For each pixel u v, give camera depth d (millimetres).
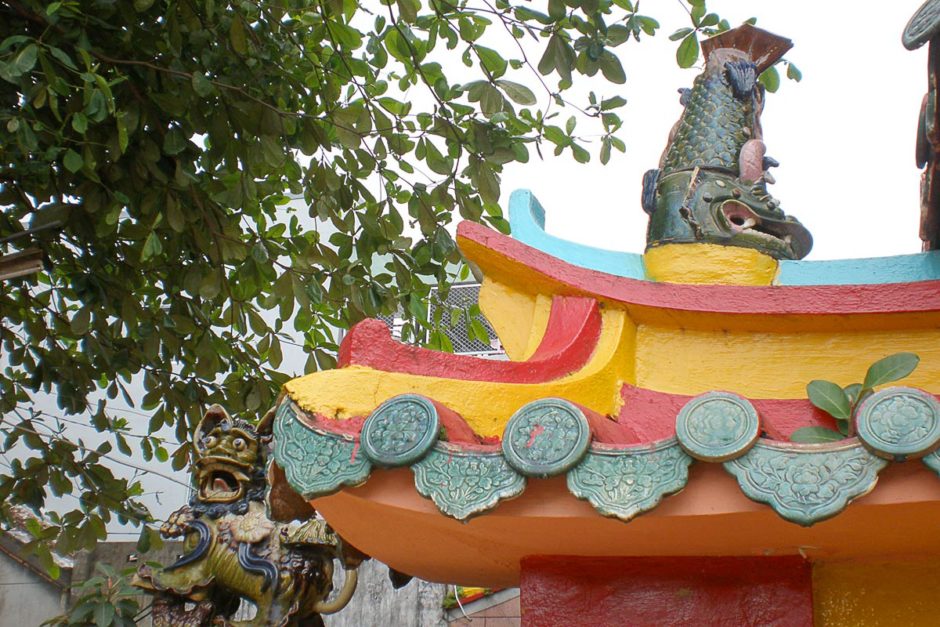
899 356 2674
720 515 2387
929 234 3352
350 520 2844
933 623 2701
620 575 2838
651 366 3117
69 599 8617
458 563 3094
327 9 5977
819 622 2744
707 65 3912
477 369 2863
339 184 6098
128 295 6008
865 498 2240
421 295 6523
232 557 3453
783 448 2238
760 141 3639
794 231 3578
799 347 3070
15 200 5730
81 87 4945
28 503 6539
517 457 2334
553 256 3260
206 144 6434
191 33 5379
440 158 5988
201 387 6723
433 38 5734
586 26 5250
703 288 3125
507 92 5477
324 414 2582
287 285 5949
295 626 3463
